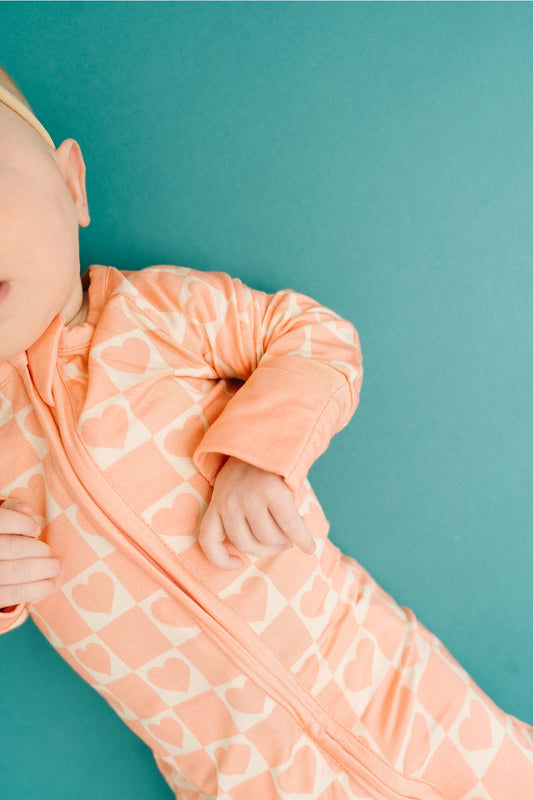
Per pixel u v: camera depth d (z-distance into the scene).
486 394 1.07
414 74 1.03
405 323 1.06
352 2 1.03
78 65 1.04
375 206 1.05
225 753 0.80
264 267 1.06
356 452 1.09
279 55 1.04
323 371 0.79
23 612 0.80
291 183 1.05
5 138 0.64
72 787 1.10
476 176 1.04
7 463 0.75
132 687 0.80
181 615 0.76
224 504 0.72
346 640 0.86
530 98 1.03
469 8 1.02
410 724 0.84
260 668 0.77
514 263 1.05
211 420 0.81
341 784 0.82
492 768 0.85
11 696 1.11
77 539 0.75
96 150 1.04
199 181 1.05
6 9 1.03
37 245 0.64
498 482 1.08
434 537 1.09
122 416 0.74
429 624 1.10
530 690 1.10
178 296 0.83
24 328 0.67
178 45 1.04
